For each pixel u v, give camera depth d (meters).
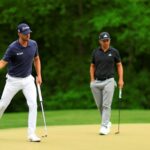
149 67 81.06
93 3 78.19
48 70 80.44
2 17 78.06
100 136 28.34
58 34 80.12
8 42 79.62
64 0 77.38
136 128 32.41
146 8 78.06
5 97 26.83
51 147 24.22
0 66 26.25
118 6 78.31
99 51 29.45
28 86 26.47
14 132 30.42
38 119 41.72
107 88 29.28
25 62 26.31
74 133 29.86
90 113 47.59
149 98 77.81
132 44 77.50
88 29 78.56
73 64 80.38
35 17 78.44
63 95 76.75
